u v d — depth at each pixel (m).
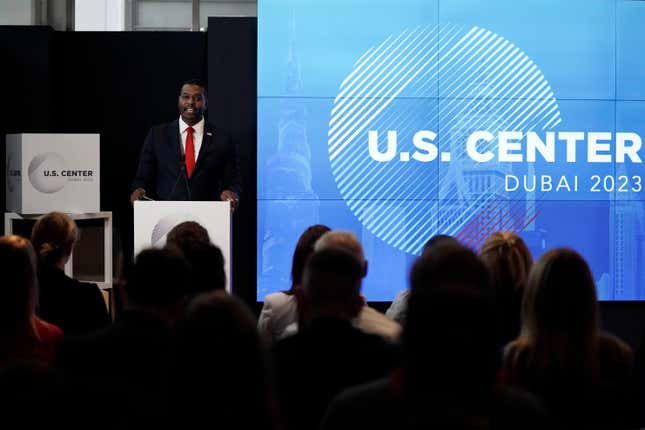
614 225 10.37
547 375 3.33
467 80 10.27
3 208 10.48
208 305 2.45
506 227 10.28
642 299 10.39
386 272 10.27
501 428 2.36
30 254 4.01
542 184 10.30
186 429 2.39
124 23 11.84
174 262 3.54
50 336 4.18
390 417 2.38
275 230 10.16
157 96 10.70
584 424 3.33
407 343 2.25
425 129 10.25
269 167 10.16
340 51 10.20
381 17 10.21
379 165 10.23
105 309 5.58
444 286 2.30
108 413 2.60
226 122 10.40
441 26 10.25
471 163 10.27
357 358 3.29
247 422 2.39
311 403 3.28
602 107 10.36
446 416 2.17
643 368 4.13
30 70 10.37
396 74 10.23
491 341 2.23
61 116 10.66
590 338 3.36
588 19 10.34
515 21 10.28
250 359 2.41
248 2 11.66
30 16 11.02
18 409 2.50
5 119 10.38
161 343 3.44
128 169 10.71
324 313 3.37
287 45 10.15
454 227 10.27
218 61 10.36
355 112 10.21
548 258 3.44
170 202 8.13
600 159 10.36
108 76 10.66
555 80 10.32
